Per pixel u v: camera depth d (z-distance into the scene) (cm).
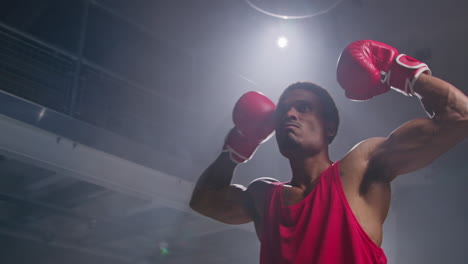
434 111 105
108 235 683
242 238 708
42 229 656
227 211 139
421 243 881
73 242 693
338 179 107
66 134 494
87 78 600
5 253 640
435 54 728
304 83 126
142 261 750
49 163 472
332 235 99
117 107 632
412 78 111
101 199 589
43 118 482
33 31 561
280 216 111
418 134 104
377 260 98
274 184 124
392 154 106
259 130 139
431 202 892
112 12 650
